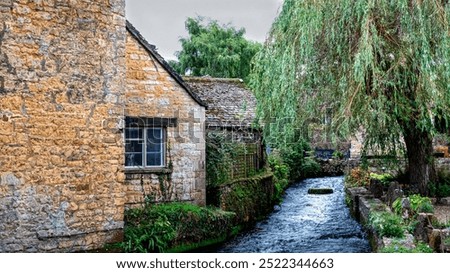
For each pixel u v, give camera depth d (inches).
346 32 407.8
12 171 313.1
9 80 312.2
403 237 331.6
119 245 354.9
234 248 442.9
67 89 335.0
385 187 553.3
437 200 508.7
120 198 359.3
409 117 442.3
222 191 506.9
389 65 413.1
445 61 377.4
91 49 346.3
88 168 343.9
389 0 392.8
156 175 464.8
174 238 410.3
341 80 401.1
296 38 417.4
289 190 858.8
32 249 320.2
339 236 482.3
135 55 456.1
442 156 713.6
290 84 421.4
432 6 381.4
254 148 651.5
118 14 361.1
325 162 1135.0
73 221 336.5
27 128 319.0
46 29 327.0
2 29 309.9
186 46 1286.9
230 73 1254.9
